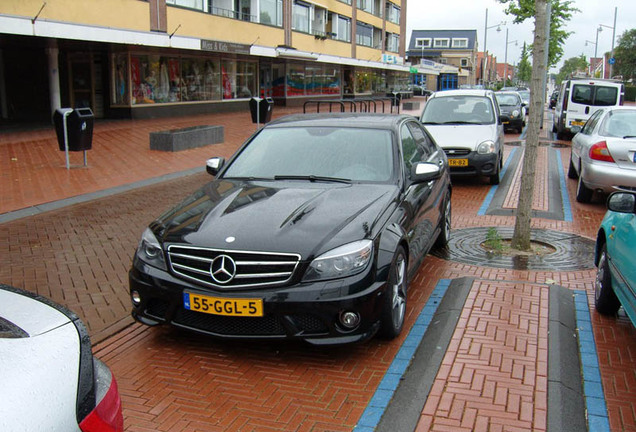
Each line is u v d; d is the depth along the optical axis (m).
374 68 50.88
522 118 23.17
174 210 4.65
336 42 40.09
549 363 3.98
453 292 5.31
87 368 1.98
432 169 5.06
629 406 3.53
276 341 4.40
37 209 8.51
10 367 1.83
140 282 4.14
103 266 6.19
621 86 20.16
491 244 6.94
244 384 3.80
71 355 1.97
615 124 9.39
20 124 19.80
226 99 28.89
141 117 23.22
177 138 14.38
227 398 3.63
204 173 11.85
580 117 19.89
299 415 3.43
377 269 3.96
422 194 5.36
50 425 1.73
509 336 4.39
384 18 49.47
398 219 4.45
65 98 23.30
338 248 3.87
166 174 11.49
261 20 29.36
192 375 3.92
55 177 10.80
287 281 3.80
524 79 78.75
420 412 3.41
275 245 3.84
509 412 3.40
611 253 4.59
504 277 5.86
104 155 13.51
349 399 3.59
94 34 17.95
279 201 4.46
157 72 23.97
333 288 3.77
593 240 7.31
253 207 4.37
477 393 3.61
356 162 5.10
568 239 7.34
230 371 3.98
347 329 3.87
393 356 4.15
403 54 56.94
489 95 12.23
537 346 4.23
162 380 3.86
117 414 2.05
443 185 6.57
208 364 4.07
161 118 23.86
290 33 32.59
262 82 33.56
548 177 12.30
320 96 40.34
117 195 9.68
